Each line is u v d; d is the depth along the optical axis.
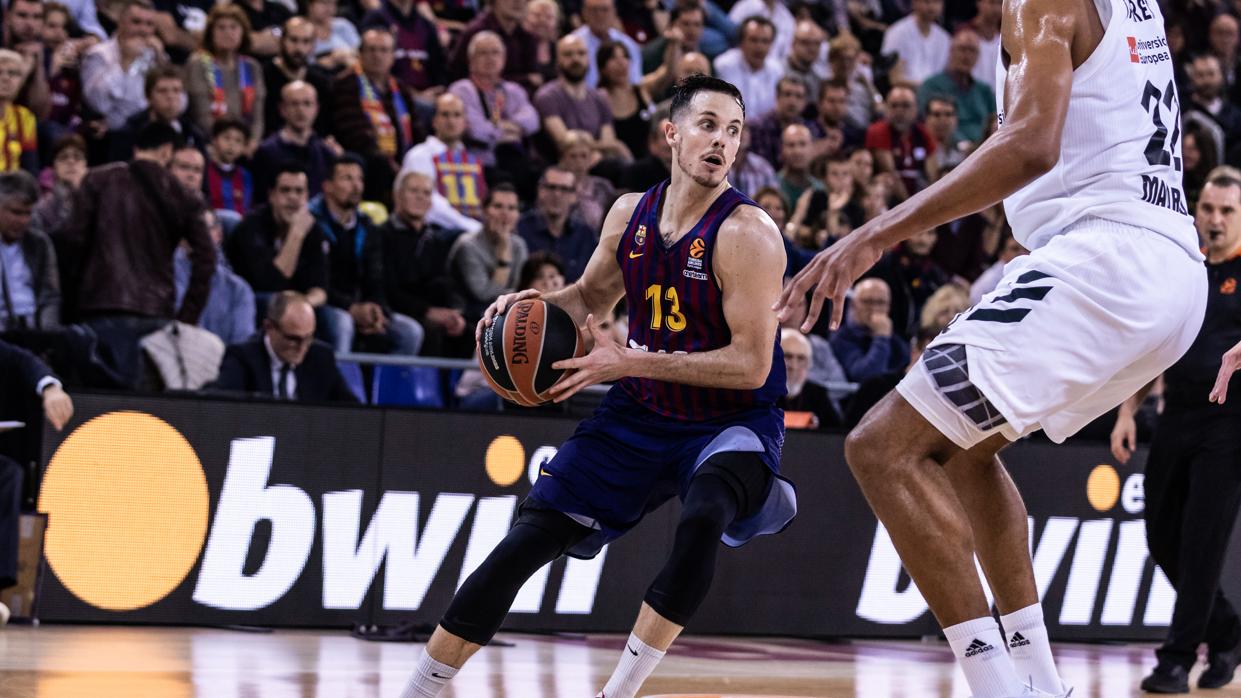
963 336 5.34
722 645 10.98
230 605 10.38
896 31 21.97
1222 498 9.17
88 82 15.34
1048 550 12.39
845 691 8.46
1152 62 5.58
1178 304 5.43
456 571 10.93
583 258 15.51
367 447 10.70
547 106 17.64
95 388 10.13
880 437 5.37
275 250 13.50
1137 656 11.61
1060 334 5.28
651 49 19.88
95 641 9.30
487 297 14.35
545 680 8.48
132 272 12.05
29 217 11.87
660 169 16.20
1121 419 10.11
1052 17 5.24
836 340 14.88
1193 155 18.94
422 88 18.38
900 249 16.91
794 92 18.39
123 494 10.13
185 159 13.47
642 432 6.50
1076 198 5.49
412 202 14.33
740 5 21.08
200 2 17.78
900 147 19.22
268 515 10.47
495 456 11.04
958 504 5.39
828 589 11.88
